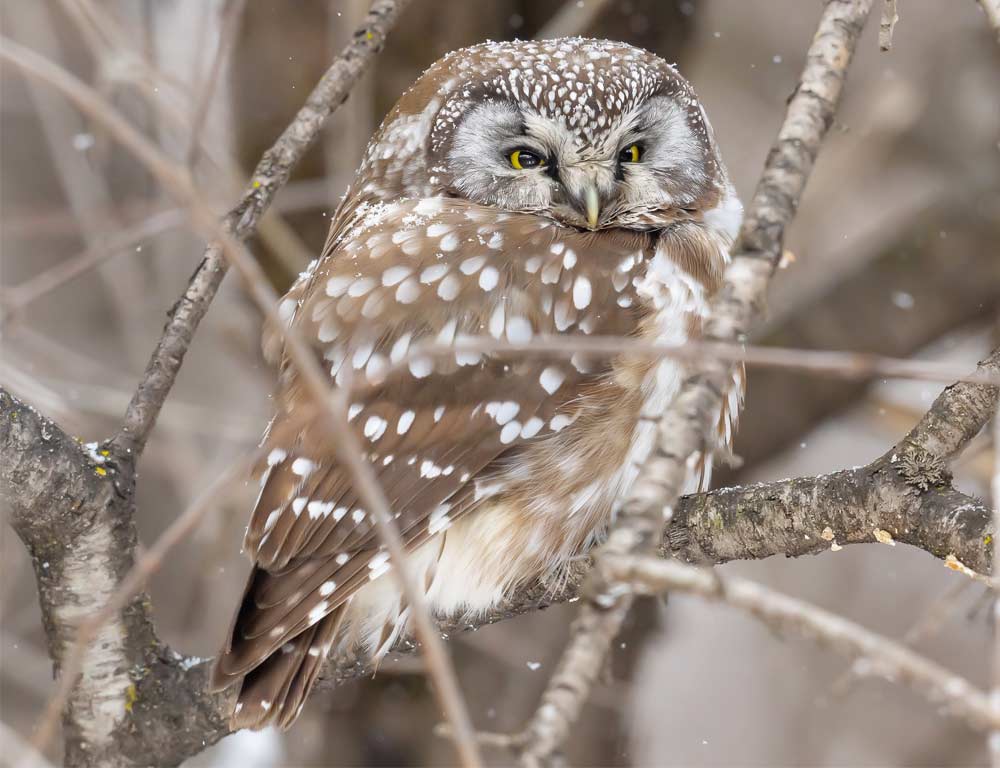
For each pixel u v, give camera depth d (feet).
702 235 31.48
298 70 40.34
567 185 31.12
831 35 17.52
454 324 28.25
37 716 47.29
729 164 59.77
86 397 43.39
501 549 28.53
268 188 26.96
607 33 40.93
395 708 41.65
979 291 43.27
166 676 26.50
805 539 23.21
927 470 21.95
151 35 41.01
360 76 27.86
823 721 57.31
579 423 28.60
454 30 39.99
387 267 28.84
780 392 42.39
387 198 32.58
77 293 56.29
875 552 59.77
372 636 27.86
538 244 29.37
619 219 31.35
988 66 46.85
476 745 13.98
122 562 25.89
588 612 14.14
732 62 59.72
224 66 41.16
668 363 28.89
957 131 46.60
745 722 58.54
